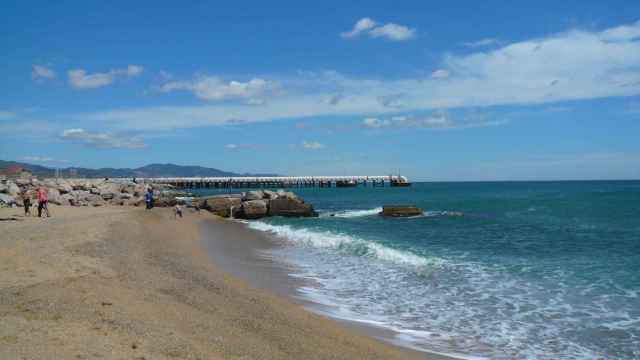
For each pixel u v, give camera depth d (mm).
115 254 17219
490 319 11586
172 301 11367
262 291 14047
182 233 28000
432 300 13312
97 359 7000
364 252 21500
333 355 8867
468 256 20391
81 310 9461
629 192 81000
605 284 14938
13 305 9531
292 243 24938
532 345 9898
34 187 50188
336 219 41250
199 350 8039
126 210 38875
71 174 102250
